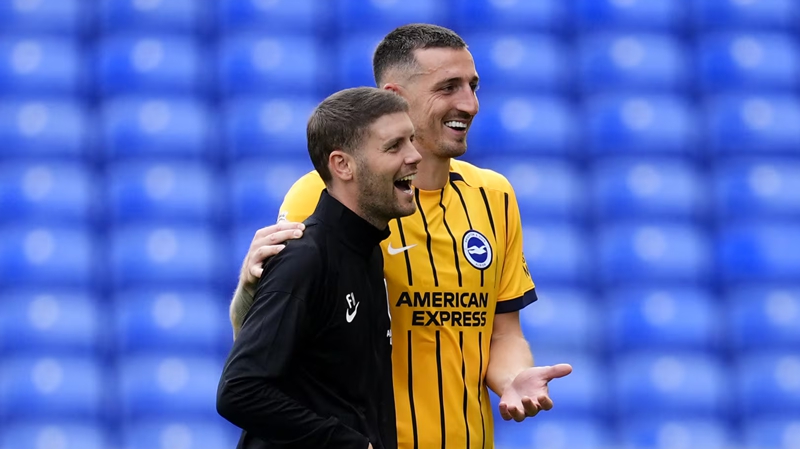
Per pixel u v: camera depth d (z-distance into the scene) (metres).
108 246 30.72
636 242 31.67
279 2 35.78
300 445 9.56
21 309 29.19
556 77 34.94
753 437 29.44
